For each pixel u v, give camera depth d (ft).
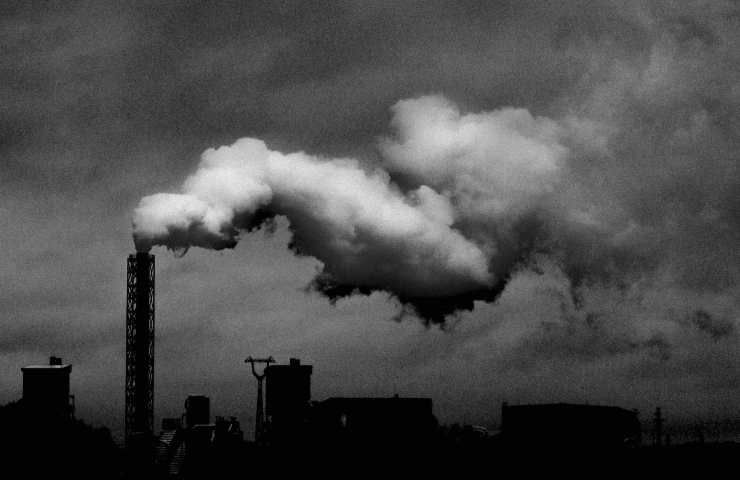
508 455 178.40
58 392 227.40
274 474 202.18
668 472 169.07
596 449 170.81
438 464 187.21
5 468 217.15
